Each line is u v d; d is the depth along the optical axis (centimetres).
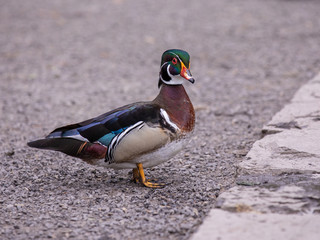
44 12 3016
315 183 804
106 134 830
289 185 801
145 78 1827
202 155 1065
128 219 764
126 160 848
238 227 679
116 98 1588
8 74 1880
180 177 942
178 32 2491
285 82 1686
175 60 852
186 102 865
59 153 1102
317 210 725
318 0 3234
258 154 956
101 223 751
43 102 1552
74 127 853
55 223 755
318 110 1202
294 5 3088
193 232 713
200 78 1803
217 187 873
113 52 2180
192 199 830
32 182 932
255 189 796
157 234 714
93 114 1432
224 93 1605
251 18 2750
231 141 1159
